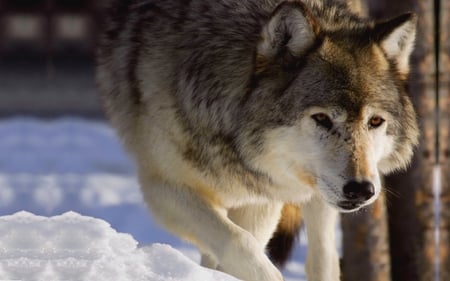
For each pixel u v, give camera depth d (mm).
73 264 6570
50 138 29203
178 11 9492
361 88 8430
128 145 9797
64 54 40750
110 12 10633
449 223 12250
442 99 11977
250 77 8812
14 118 34844
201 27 9258
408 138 9125
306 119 8414
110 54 10180
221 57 9031
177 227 9219
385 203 11969
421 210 12203
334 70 8477
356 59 8586
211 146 9062
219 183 9219
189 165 9133
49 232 6984
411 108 9188
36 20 40688
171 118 9094
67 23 40719
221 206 9547
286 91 8555
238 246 8641
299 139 8500
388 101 8609
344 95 8359
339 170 8211
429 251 12297
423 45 11750
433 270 12336
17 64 40281
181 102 9047
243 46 9023
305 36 8578
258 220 10188
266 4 9344
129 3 10242
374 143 8477
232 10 9320
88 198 20219
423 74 11789
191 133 9055
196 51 9141
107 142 29359
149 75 9305
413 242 12273
